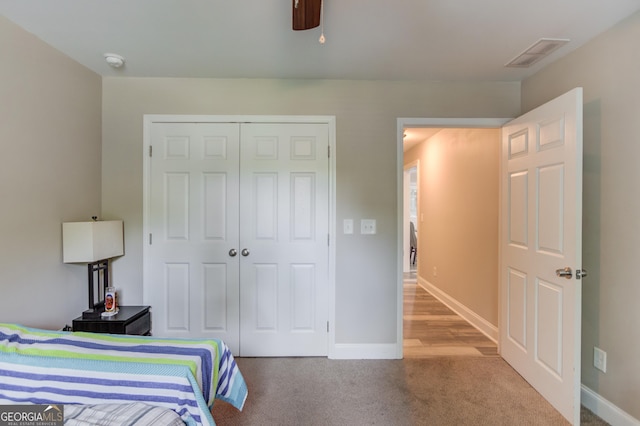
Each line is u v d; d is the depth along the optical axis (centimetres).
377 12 165
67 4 159
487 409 192
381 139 256
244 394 150
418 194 514
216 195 256
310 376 229
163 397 109
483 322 316
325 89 255
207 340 137
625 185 172
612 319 179
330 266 256
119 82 251
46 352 119
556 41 194
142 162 253
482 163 317
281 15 170
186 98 253
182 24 178
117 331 210
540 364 205
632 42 168
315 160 256
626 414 171
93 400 110
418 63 225
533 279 212
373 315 257
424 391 211
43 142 196
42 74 195
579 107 175
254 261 257
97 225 213
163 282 256
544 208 201
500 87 256
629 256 170
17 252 179
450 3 158
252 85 254
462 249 361
